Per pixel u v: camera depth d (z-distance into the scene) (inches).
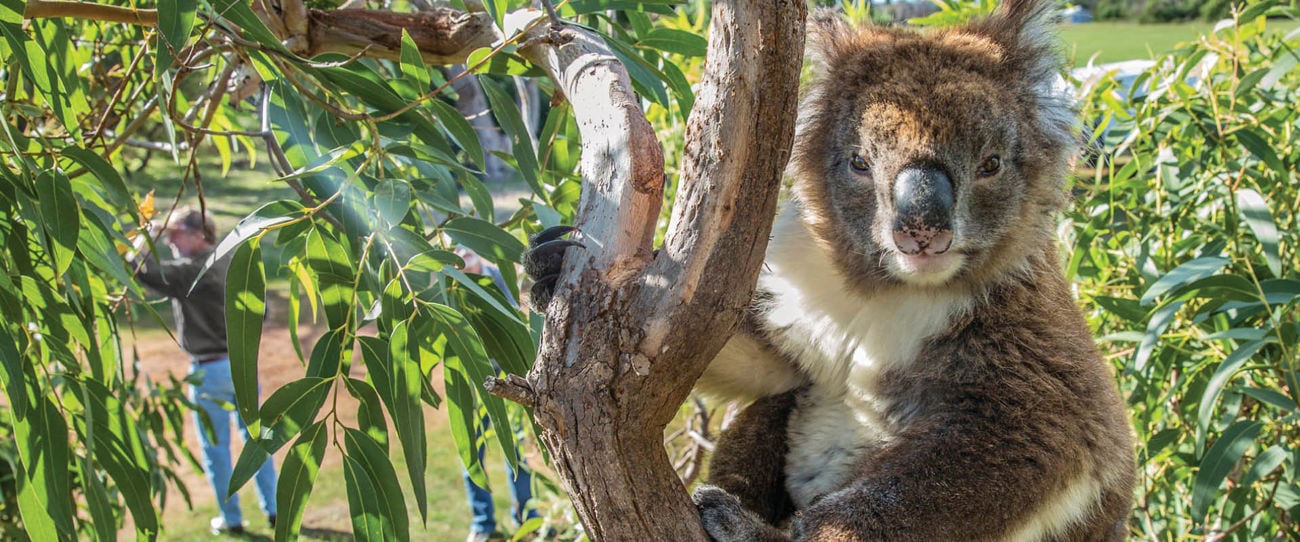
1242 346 108.8
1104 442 96.1
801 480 107.3
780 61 58.5
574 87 74.0
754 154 60.6
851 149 98.0
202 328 235.1
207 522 267.1
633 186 65.1
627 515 68.4
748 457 107.7
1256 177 132.0
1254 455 135.3
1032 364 96.3
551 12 79.7
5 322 84.7
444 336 95.3
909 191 91.0
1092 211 146.9
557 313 66.1
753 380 112.0
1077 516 94.7
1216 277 109.3
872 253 98.1
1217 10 246.7
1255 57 147.3
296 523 90.5
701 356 64.9
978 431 93.1
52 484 91.2
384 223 92.8
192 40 112.0
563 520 175.8
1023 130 98.5
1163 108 137.6
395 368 88.2
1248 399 133.0
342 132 103.9
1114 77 151.1
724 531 82.8
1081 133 111.7
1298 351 122.7
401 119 103.0
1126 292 146.6
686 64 175.2
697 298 62.8
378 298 93.5
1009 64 102.5
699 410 155.3
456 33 106.0
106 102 138.8
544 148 113.7
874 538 85.9
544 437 69.9
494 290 96.0
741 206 61.6
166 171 585.6
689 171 62.4
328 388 91.5
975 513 88.5
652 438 68.0
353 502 92.0
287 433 89.5
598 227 66.0
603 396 65.2
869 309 103.0
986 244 96.0
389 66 150.9
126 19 96.5
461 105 234.4
